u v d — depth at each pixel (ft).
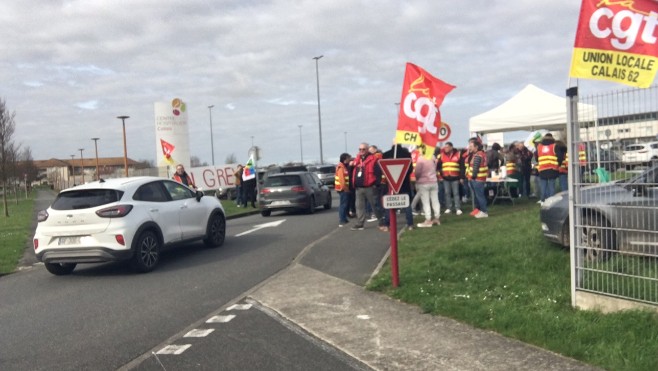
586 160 18.78
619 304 18.08
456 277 24.80
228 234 47.80
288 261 33.24
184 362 16.89
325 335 18.86
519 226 34.65
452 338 17.74
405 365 15.85
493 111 62.08
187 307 23.59
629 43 17.13
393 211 24.30
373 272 27.91
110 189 31.58
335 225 50.21
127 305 24.43
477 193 45.11
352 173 46.44
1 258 39.65
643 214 17.69
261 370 15.99
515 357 15.81
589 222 18.93
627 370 14.11
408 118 30.94
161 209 33.81
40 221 31.37
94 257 30.19
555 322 17.65
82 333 20.47
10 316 23.54
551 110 58.23
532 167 65.82
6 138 82.12
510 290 22.06
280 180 64.03
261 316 21.61
